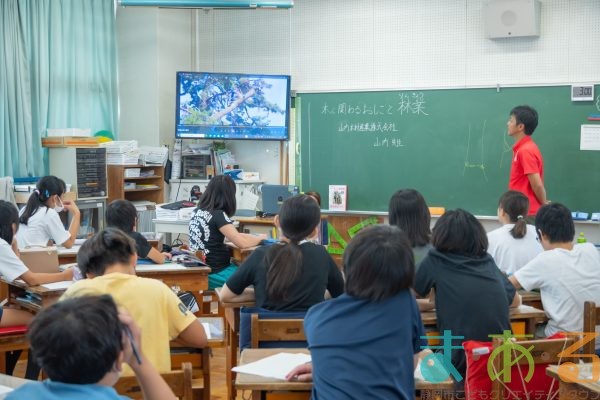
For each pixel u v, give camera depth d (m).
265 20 7.50
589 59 6.19
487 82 6.57
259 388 2.12
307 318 2.11
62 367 1.38
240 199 7.16
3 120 6.18
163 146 7.43
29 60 6.43
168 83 7.55
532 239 3.81
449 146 6.72
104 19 7.23
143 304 2.38
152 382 1.64
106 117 7.29
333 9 7.19
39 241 4.84
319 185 7.29
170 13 7.54
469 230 2.82
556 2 6.27
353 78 7.13
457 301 2.73
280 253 3.05
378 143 7.02
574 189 6.25
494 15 6.38
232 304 3.31
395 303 2.03
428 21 6.78
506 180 6.52
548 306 3.18
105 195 6.64
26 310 3.73
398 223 3.29
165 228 5.96
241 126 7.22
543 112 6.33
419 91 6.81
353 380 1.94
